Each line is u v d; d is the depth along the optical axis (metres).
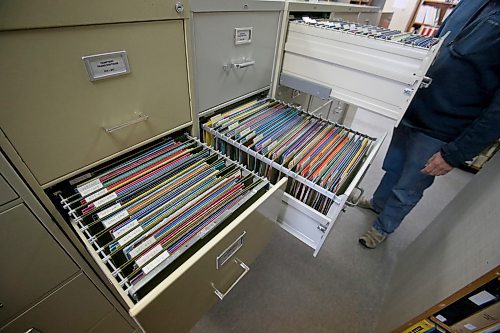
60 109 0.49
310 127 1.02
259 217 0.67
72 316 0.64
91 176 0.66
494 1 0.78
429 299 0.65
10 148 0.44
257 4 0.85
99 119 0.56
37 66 0.43
